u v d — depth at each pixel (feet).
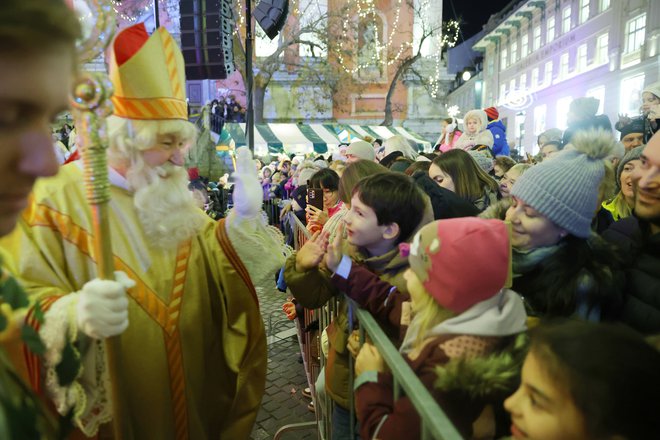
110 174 5.40
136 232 5.49
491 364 3.42
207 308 6.15
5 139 1.98
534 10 73.92
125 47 5.14
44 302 4.42
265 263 6.23
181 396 5.72
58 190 5.17
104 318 4.01
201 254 6.09
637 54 50.60
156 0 18.04
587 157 4.60
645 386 2.32
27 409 1.89
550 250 4.60
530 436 2.67
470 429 3.47
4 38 1.80
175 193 5.67
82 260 5.14
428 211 5.52
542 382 2.61
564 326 2.74
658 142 4.43
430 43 75.66
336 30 69.31
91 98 3.76
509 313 3.84
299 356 12.63
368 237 5.35
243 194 6.02
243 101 67.00
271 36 21.25
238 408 6.52
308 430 9.26
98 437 5.30
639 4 49.88
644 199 4.58
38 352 2.60
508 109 84.17
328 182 11.91
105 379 4.82
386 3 73.67
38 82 1.94
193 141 5.88
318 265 6.06
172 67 5.49
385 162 14.66
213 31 18.93
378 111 76.64
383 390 4.00
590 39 59.21
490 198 9.29
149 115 5.22
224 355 6.42
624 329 2.60
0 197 2.12
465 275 3.65
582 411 2.42
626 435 2.33
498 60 89.04
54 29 1.93
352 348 5.07
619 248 4.69
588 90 59.72
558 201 4.45
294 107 73.15
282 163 36.04
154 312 5.50
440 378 3.42
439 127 77.56
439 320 3.93
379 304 5.03
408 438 3.32
